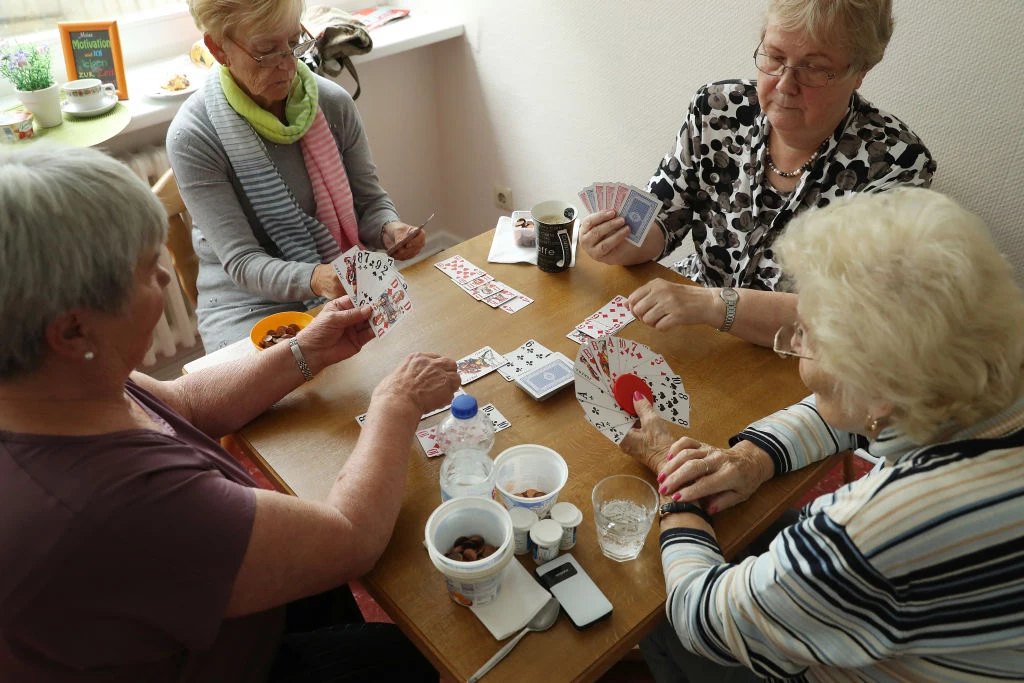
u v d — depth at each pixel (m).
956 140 1.85
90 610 0.81
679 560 1.00
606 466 1.20
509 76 2.83
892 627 0.79
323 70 2.49
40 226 0.77
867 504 0.80
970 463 0.77
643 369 1.24
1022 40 1.65
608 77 2.52
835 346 0.80
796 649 0.85
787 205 1.66
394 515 1.07
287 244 1.97
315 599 1.37
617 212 1.62
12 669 0.84
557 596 1.00
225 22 1.66
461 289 1.63
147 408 1.07
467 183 3.31
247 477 1.10
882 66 1.90
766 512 1.13
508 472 1.13
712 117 1.73
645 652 1.35
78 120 2.12
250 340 1.51
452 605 1.00
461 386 1.35
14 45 2.10
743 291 1.47
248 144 1.87
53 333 0.81
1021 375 0.79
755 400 1.32
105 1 2.43
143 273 0.89
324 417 1.30
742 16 2.08
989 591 0.76
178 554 0.84
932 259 0.76
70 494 0.81
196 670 0.97
